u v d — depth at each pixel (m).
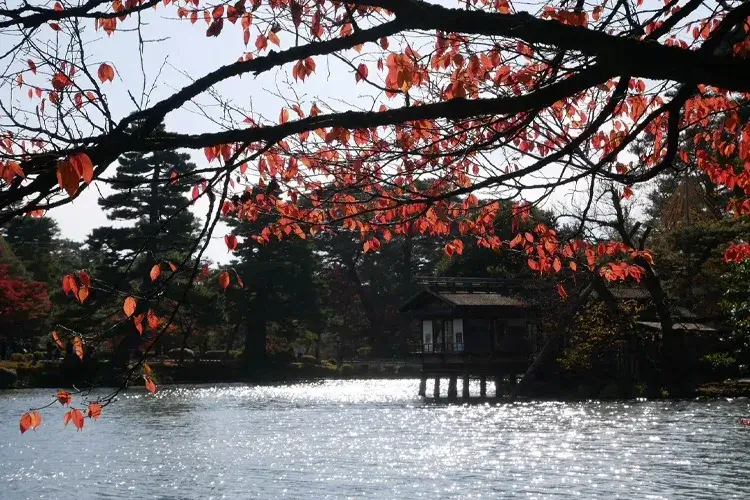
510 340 47.38
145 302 5.73
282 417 38.03
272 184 6.64
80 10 4.66
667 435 26.39
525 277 46.50
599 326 41.28
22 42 4.61
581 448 24.28
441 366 47.69
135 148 4.55
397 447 25.95
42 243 93.88
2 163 4.20
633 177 6.38
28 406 44.75
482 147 5.90
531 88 6.14
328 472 21.53
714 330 38.94
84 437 30.62
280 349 90.62
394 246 94.00
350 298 92.94
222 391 59.12
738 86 4.17
